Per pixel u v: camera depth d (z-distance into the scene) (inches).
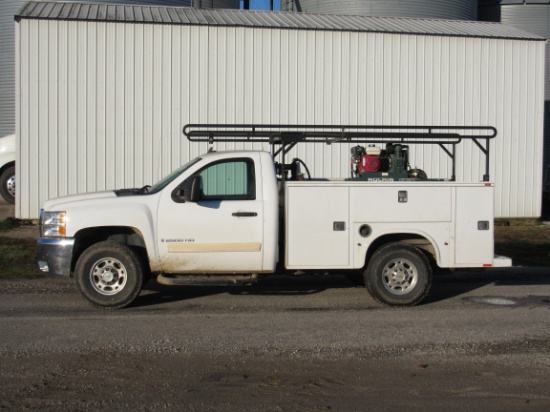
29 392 215.0
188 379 229.5
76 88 635.5
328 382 228.2
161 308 337.4
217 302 353.4
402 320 316.8
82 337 280.2
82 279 328.8
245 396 214.1
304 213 338.3
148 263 343.9
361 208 340.8
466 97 707.4
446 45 701.9
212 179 339.0
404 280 345.4
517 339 283.4
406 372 239.5
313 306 346.6
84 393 214.8
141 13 690.8
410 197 343.6
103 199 333.7
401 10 862.5
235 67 663.8
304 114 677.9
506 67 713.0
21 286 393.4
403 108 697.0
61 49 631.2
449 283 418.6
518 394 218.1
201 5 797.9
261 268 335.9
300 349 266.5
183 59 653.9
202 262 332.8
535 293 386.6
